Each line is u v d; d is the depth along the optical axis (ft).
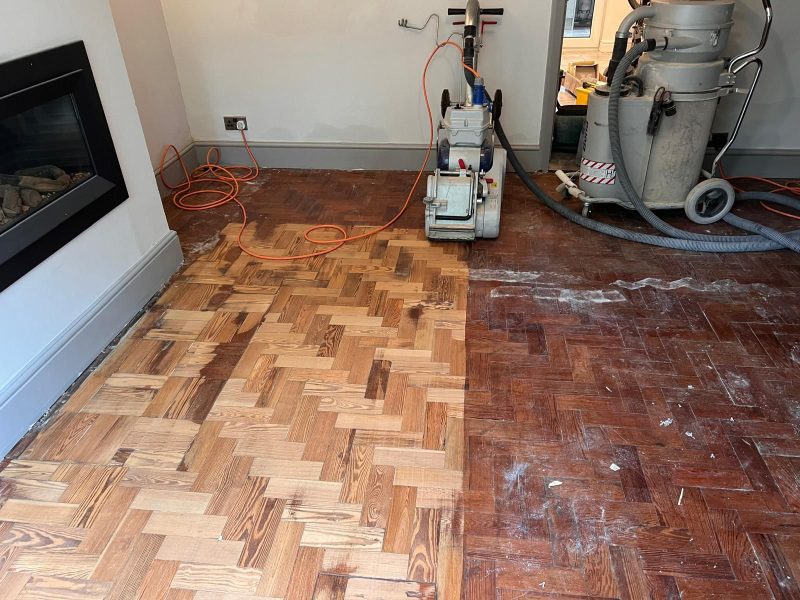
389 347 7.69
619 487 5.74
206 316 8.41
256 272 9.46
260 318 8.34
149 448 6.27
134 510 5.61
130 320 8.34
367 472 5.95
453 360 7.43
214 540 5.33
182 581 5.00
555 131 13.53
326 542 5.30
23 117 6.61
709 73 9.31
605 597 4.82
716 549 5.16
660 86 9.48
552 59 11.62
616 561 5.08
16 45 6.24
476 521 5.45
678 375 7.09
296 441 6.33
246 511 5.58
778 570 4.98
